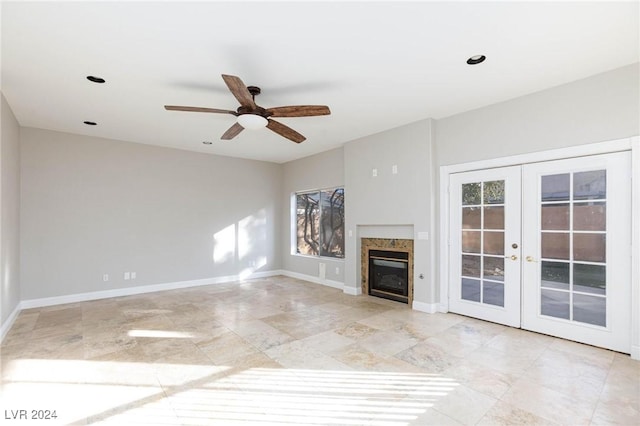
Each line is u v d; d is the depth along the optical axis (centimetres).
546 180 349
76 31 238
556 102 337
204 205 638
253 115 309
